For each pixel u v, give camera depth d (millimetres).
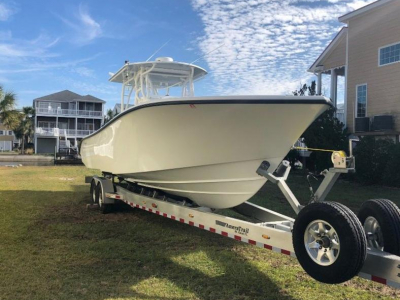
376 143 12742
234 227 4062
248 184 4613
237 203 4980
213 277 4043
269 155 4285
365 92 16328
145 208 5809
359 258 2875
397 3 14766
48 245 5086
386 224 3295
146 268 4285
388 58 15234
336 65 18312
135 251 4895
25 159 26516
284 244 3494
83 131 49750
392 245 3229
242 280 3959
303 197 9398
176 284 3828
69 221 6465
